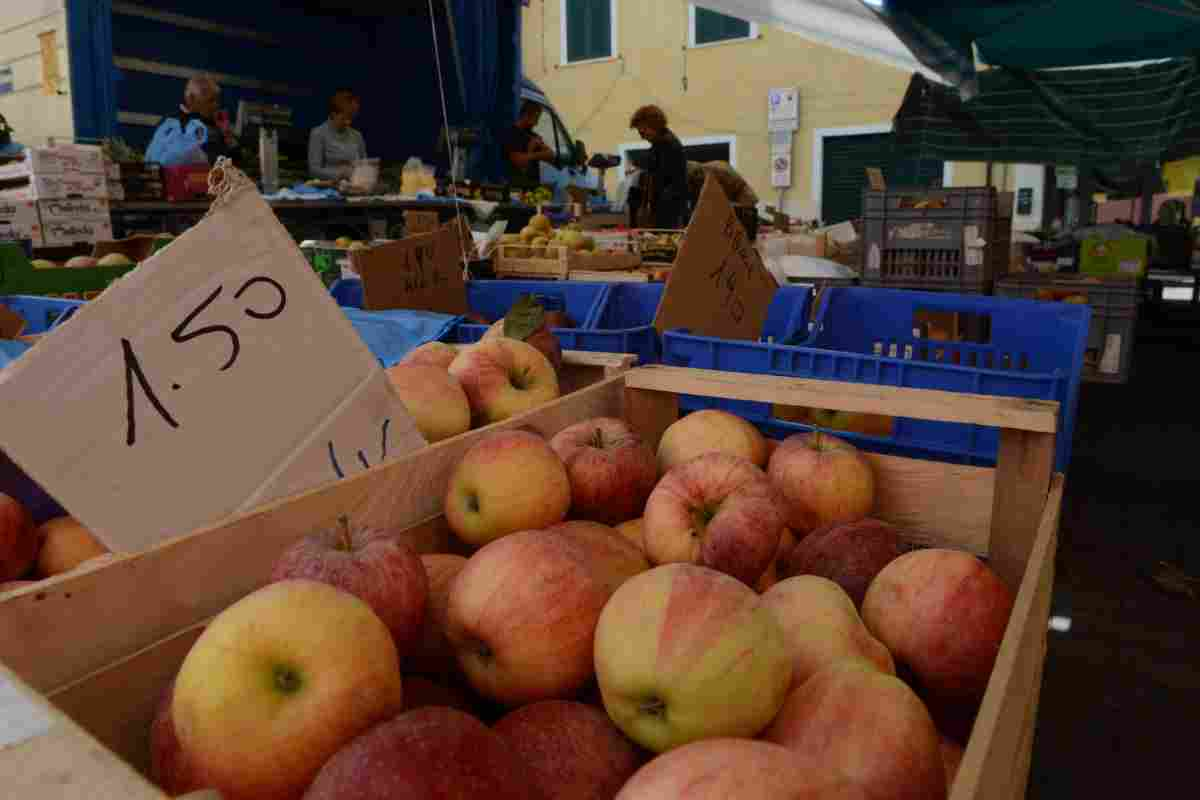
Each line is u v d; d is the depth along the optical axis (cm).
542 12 1980
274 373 131
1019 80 975
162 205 640
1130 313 700
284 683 79
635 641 91
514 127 953
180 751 79
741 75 1820
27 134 918
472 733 73
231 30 995
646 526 141
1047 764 228
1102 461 496
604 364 222
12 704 56
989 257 594
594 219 835
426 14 1095
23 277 398
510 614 102
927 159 1034
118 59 905
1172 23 760
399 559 103
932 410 156
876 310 360
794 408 268
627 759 94
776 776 69
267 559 111
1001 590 121
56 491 109
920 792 88
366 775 67
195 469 122
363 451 142
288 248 133
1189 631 297
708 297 293
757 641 91
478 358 196
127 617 95
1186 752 233
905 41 733
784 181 1816
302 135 911
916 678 120
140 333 118
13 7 891
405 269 342
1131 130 978
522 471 135
